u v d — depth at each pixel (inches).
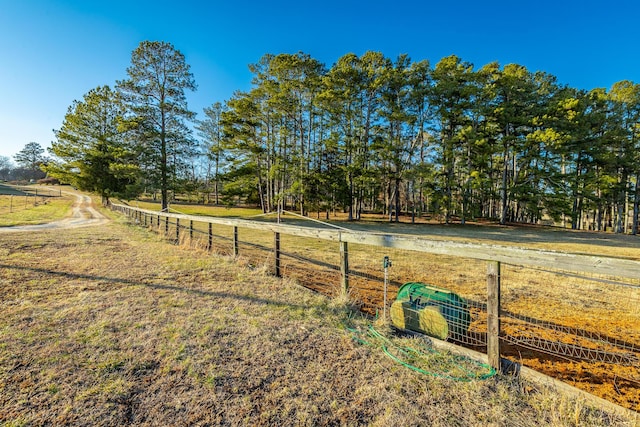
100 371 81.3
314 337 105.3
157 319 115.3
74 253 237.1
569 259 75.5
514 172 1010.1
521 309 162.2
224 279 174.7
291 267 235.1
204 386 76.9
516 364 86.7
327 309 132.6
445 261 272.8
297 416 67.6
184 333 104.4
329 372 84.6
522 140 880.3
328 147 934.4
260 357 91.2
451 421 66.7
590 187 868.6
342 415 68.2
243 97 953.5
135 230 420.8
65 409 67.0
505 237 593.0
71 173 989.8
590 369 96.7
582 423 65.6
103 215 766.5
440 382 80.7
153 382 77.8
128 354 90.2
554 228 880.3
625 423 65.7
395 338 106.3
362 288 183.3
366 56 897.5
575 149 861.8
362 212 1373.0
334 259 278.1
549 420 67.2
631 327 135.9
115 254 237.9
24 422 62.7
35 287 147.8
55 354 88.4
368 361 90.5
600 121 869.8
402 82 871.7
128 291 147.4
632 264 65.8
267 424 65.0
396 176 924.6
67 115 964.6
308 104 938.1
